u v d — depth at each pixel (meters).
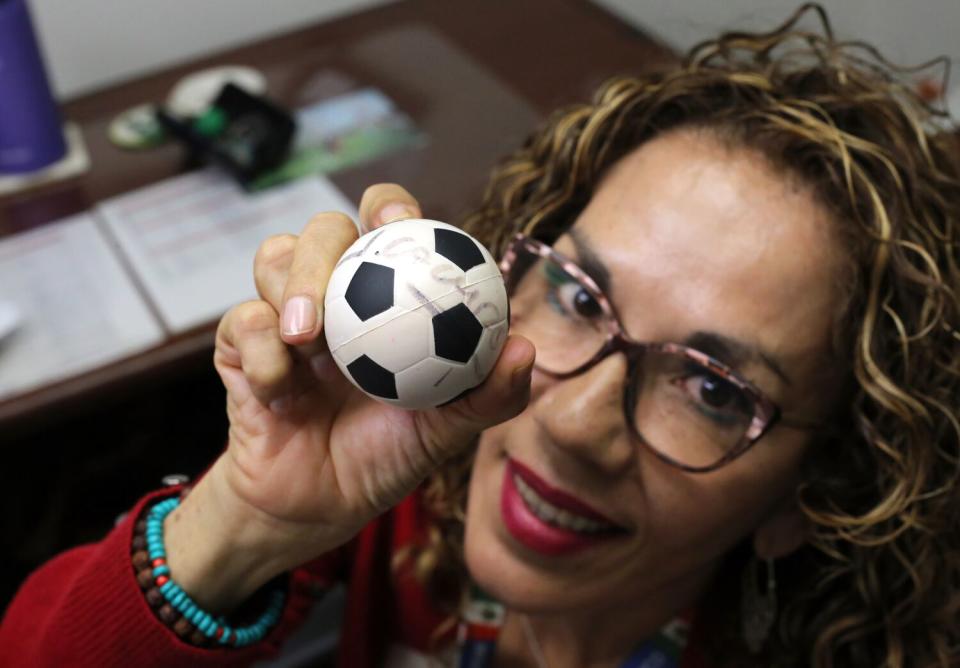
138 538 0.72
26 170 1.34
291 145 1.40
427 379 0.57
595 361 0.75
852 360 0.76
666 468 0.75
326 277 0.60
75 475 1.51
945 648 0.86
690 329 0.71
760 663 0.95
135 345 1.10
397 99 1.52
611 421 0.74
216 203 1.32
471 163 1.37
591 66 1.58
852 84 0.84
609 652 1.00
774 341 0.71
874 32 2.14
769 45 0.89
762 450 0.75
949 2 1.99
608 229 0.76
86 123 1.48
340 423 0.65
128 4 1.69
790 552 0.88
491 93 1.53
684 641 0.98
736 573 0.96
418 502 1.03
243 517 0.68
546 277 0.79
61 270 1.20
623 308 0.74
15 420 1.04
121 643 0.71
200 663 0.72
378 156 1.39
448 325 0.57
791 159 0.75
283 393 0.63
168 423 1.57
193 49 1.81
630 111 0.83
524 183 0.94
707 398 0.73
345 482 0.66
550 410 0.75
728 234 0.71
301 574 1.00
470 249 0.60
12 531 1.46
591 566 0.81
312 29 1.71
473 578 0.88
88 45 1.69
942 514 0.81
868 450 0.80
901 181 0.77
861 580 0.85
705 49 0.93
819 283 0.72
